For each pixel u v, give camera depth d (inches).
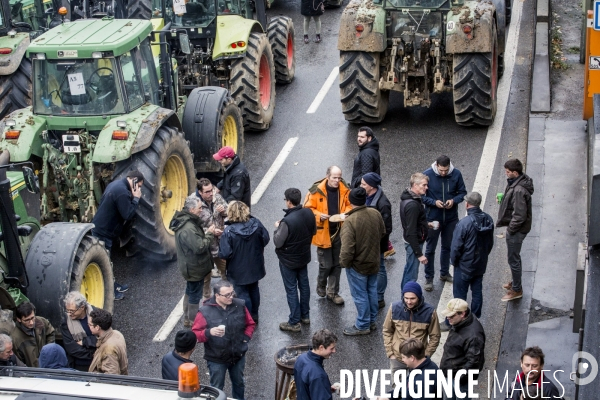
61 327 334.6
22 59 508.7
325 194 388.2
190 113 490.6
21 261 345.4
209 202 400.8
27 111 430.0
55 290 357.4
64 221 426.3
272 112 582.6
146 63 452.8
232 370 328.5
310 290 413.7
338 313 396.8
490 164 510.9
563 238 433.1
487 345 365.4
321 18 778.8
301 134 571.2
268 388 351.6
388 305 398.6
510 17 717.9
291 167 527.2
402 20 539.8
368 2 550.3
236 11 576.7
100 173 425.7
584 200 462.6
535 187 478.6
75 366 333.4
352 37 540.7
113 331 315.6
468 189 484.7
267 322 392.2
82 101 423.5
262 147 555.5
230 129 517.7
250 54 553.3
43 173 414.9
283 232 366.0
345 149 545.3
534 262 416.8
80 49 414.3
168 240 438.6
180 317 400.2
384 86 548.1
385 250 385.7
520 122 561.6
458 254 362.3
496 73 572.7
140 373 363.9
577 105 566.3
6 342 296.4
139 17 623.2
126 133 411.2
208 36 550.9
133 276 432.8
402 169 513.0
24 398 223.6
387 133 560.7
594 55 447.8
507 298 391.9
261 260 374.3
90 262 378.0
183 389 216.7
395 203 477.4
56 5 608.1
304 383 283.6
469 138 546.3
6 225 339.6
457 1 532.7
